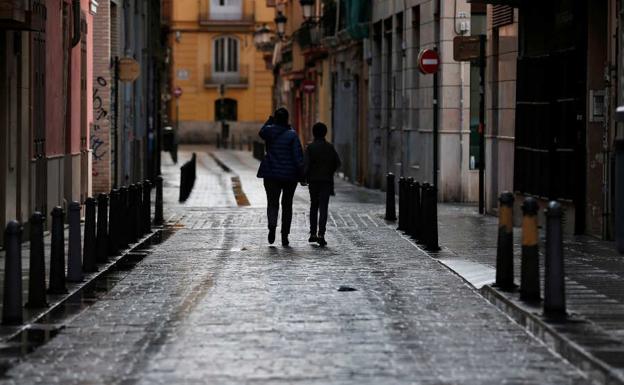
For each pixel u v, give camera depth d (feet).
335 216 178.19
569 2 143.54
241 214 181.27
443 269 110.93
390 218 170.30
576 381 61.26
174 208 195.11
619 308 83.82
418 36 237.04
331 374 63.10
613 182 134.62
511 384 60.54
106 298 92.53
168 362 66.80
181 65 594.24
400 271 109.50
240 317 82.33
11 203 127.13
